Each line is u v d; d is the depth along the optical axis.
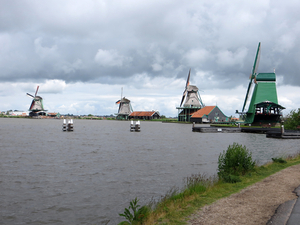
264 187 12.80
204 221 8.75
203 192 12.76
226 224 8.34
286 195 11.13
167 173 22.30
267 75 96.75
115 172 22.78
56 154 33.53
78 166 25.58
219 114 140.88
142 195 16.28
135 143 47.72
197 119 141.88
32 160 28.97
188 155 32.88
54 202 15.23
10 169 24.14
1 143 46.12
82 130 89.94
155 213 10.14
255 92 97.75
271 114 95.12
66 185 18.75
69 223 12.49
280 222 8.12
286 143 47.56
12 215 13.42
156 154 33.75
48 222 12.62
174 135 68.00
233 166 16.89
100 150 37.59
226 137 61.78
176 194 13.16
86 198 15.88
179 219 9.09
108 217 13.07
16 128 96.31
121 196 16.19
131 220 10.38
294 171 16.78
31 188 18.03
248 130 77.25
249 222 8.38
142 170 23.58
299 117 72.62
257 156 31.97
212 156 32.06
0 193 16.88
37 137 59.38
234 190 12.67
